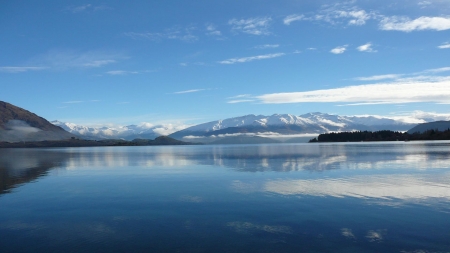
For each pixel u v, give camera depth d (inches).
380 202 835.4
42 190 1081.4
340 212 744.3
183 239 586.6
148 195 972.6
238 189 1043.9
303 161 2086.6
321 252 525.0
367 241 568.4
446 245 548.1
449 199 863.7
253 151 4052.7
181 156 3174.2
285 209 776.9
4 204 868.6
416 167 1608.0
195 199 903.7
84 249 546.6
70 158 3036.4
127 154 3973.9
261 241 573.0
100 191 1050.7
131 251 535.8
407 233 604.4
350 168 1599.4
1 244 573.9
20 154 4220.0
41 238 601.0
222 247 548.4
